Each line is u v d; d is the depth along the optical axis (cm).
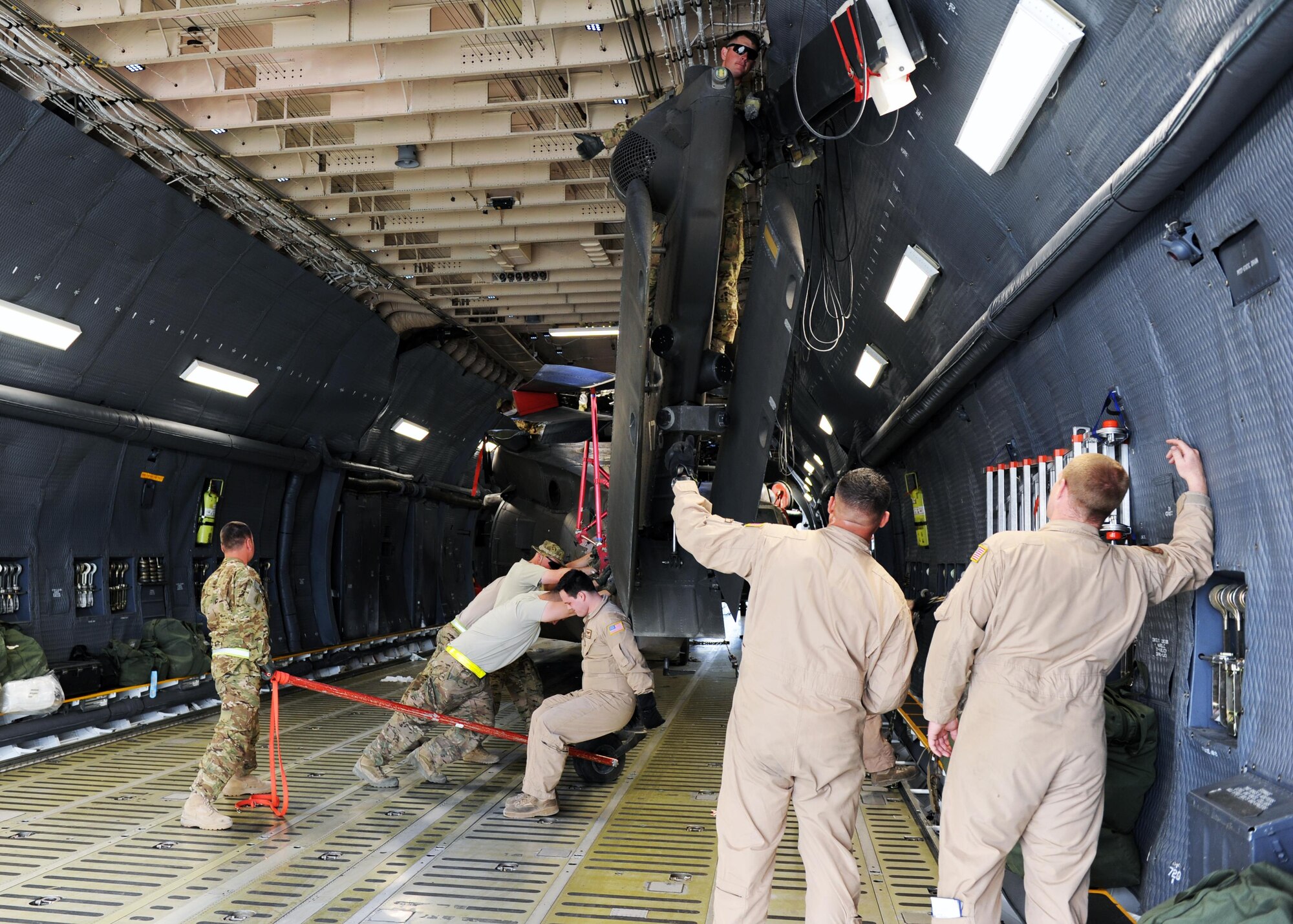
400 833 497
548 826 512
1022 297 439
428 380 1353
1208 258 302
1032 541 292
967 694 359
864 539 329
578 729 544
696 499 351
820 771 302
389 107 670
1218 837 266
